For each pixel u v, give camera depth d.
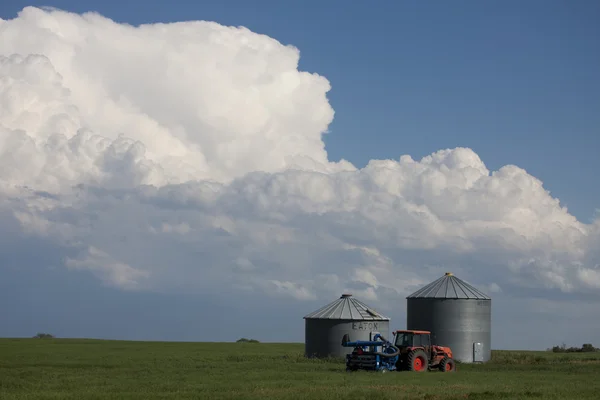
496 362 80.75
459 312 80.25
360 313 80.06
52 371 57.94
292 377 52.69
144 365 66.38
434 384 47.53
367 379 51.25
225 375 54.09
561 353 116.44
